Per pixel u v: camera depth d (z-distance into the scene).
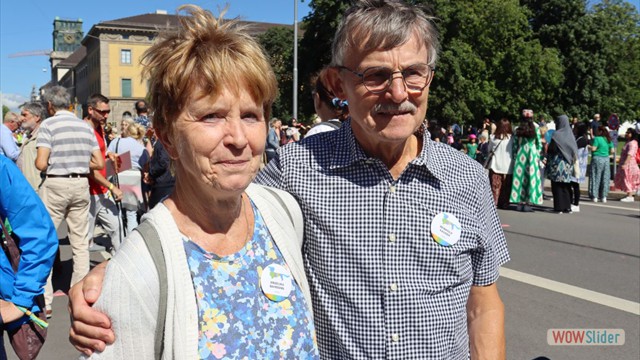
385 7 1.60
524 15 35.91
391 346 1.61
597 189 12.80
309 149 1.76
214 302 1.26
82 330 1.16
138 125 7.11
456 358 1.69
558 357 3.85
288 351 1.32
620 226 9.07
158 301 1.20
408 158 1.74
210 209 1.32
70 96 5.02
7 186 2.29
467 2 33.69
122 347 1.17
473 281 1.79
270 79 1.31
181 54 1.24
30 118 6.09
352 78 1.64
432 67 1.64
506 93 35.84
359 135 1.71
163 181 5.67
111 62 63.81
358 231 1.65
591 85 38.53
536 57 35.41
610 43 40.47
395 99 1.57
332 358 1.66
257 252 1.38
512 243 7.62
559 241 7.76
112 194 5.57
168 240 1.25
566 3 38.41
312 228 1.68
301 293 1.42
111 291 1.16
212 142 1.25
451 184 1.71
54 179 4.76
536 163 10.63
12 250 2.31
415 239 1.64
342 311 1.64
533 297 5.16
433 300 1.64
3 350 2.35
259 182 1.81
